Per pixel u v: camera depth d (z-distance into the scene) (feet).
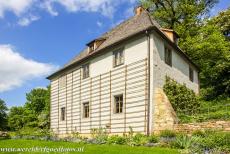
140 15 82.17
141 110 65.26
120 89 71.92
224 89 104.53
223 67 103.96
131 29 76.95
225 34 132.77
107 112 75.00
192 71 96.27
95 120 79.25
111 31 94.94
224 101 96.32
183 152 40.27
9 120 200.44
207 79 113.80
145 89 65.10
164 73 70.18
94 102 80.64
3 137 83.56
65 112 95.30
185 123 62.03
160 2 120.67
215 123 56.39
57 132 98.63
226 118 60.13
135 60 68.90
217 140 41.96
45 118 144.05
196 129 57.72
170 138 52.54
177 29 117.70
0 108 171.94
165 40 71.67
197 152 39.40
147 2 121.19
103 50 78.13
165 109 63.67
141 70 66.90
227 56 105.81
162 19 121.60
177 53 80.79
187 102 70.90
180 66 82.84
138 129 65.21
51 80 107.76
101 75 79.05
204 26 119.14
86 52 95.61
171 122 62.03
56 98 102.12
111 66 75.82
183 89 71.67
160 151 41.86
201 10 122.21
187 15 119.55
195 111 71.26
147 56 66.08
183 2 118.93
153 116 63.41
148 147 47.67
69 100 93.56
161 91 66.13
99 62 80.64
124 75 71.26
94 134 74.43
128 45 71.51
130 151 42.09
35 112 208.54
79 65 89.92
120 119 70.44
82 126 84.99
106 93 76.33
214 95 105.29
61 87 99.55
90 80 83.51
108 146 49.21
